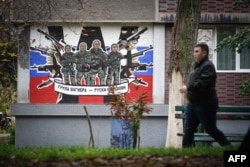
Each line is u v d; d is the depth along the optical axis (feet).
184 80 40.37
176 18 41.14
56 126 57.57
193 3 40.75
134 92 57.98
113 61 58.08
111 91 34.32
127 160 27.07
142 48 58.08
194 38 40.88
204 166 25.89
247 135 20.21
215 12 57.77
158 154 28.02
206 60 29.60
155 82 57.77
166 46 57.77
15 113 57.31
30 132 57.57
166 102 57.72
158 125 56.85
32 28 58.13
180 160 26.94
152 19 57.36
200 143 33.42
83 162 26.58
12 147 34.78
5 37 56.80
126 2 57.52
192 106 30.04
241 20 57.77
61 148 31.32
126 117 33.63
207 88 29.19
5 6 53.88
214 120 29.76
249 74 54.34
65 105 57.16
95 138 56.95
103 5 57.57
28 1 56.80
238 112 35.81
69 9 57.67
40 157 27.22
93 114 56.95
